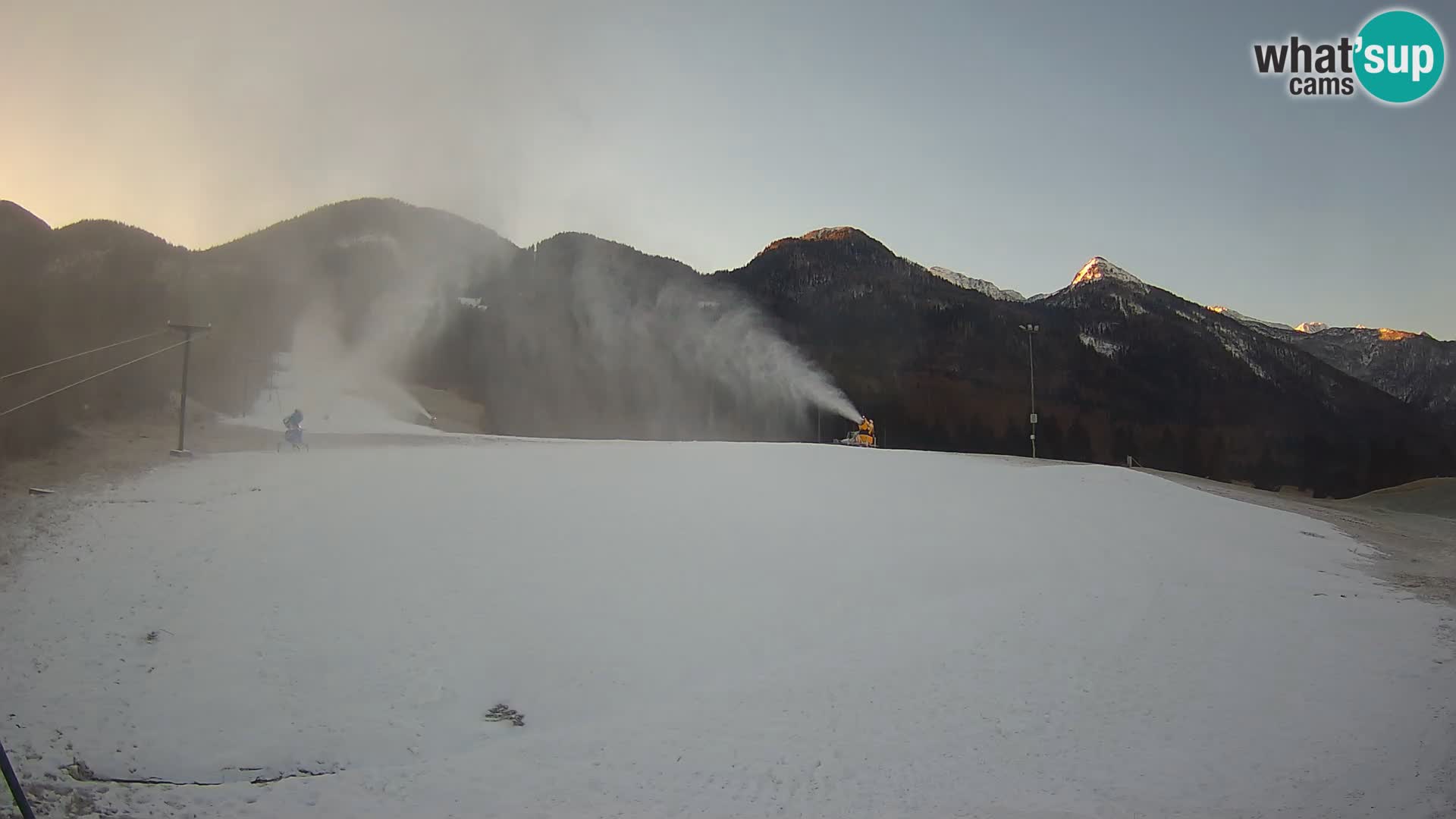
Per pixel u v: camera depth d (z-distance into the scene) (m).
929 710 11.23
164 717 10.13
